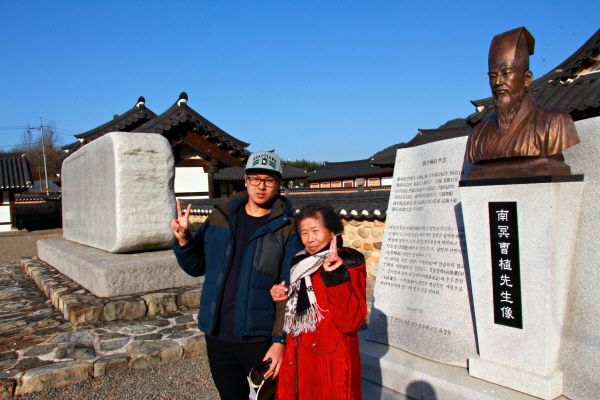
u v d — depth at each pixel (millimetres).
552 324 2281
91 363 3621
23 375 3383
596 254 2273
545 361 2268
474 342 2688
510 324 2389
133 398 3289
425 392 2631
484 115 9820
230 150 12352
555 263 2256
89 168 6688
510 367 2381
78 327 4543
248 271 2166
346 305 1850
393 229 3330
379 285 3314
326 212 2068
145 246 5844
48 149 50938
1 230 20641
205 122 11914
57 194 30547
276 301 2100
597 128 2330
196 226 12516
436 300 2914
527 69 2365
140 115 15234
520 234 2312
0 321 4867
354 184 39344
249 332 2111
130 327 4523
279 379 2027
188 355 4027
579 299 2309
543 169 2234
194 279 5676
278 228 2244
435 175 3094
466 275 2777
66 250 6883
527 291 2307
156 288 5371
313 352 1955
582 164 2389
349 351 1952
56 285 5891
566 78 9297
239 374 2217
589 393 2211
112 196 5691
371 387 2889
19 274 8023
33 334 4375
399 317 3121
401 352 3025
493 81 2369
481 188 2455
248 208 2363
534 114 2314
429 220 3064
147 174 5738
